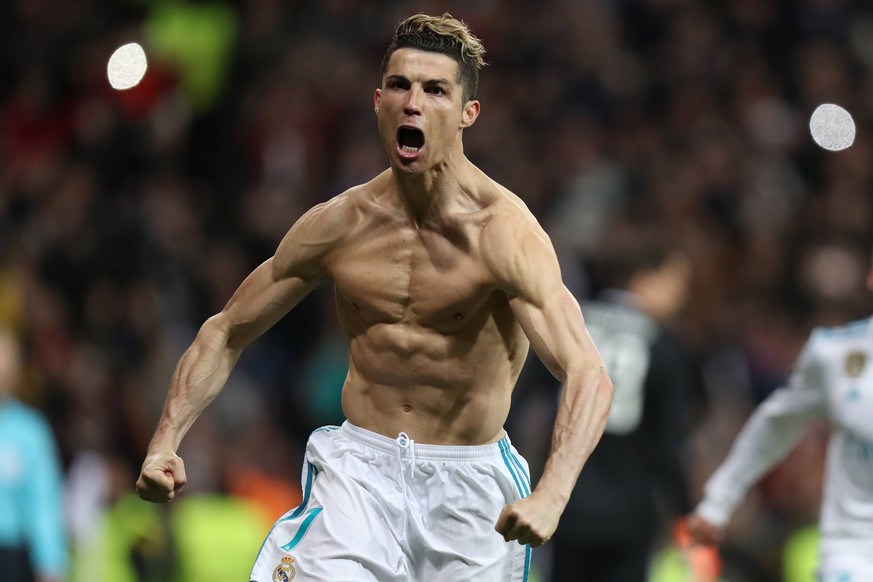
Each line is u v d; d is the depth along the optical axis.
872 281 14.51
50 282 27.80
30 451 18.59
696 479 24.66
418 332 10.30
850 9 37.12
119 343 26.69
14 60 32.88
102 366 24.80
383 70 10.04
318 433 10.81
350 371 10.74
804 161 34.44
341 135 32.66
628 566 17.44
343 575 10.05
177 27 33.12
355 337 10.59
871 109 35.50
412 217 10.23
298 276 10.56
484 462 10.53
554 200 31.17
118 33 33.28
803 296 30.81
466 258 10.08
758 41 36.22
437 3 34.88
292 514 10.60
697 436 26.38
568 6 35.19
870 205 33.47
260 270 10.66
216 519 20.61
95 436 21.86
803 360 14.33
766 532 23.45
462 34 9.99
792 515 23.14
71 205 29.06
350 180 30.61
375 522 10.28
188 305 28.27
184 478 10.20
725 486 15.08
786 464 24.19
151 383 24.84
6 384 18.64
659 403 17.52
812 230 32.44
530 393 18.72
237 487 22.23
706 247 29.48
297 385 27.69
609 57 34.66
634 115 34.06
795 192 33.50
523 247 9.89
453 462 10.45
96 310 27.12
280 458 24.62
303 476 10.81
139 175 30.80
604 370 9.68
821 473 22.56
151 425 23.06
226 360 10.74
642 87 34.69
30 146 31.92
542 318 9.81
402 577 10.30
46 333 25.34
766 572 23.31
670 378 17.53
